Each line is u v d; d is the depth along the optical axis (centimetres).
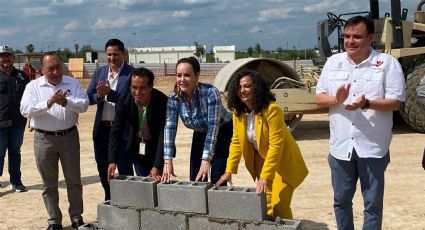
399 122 1248
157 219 431
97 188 711
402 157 849
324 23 1166
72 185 525
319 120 1361
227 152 466
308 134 1132
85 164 877
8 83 684
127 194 441
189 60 434
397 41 1091
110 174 480
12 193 701
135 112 478
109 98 525
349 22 376
